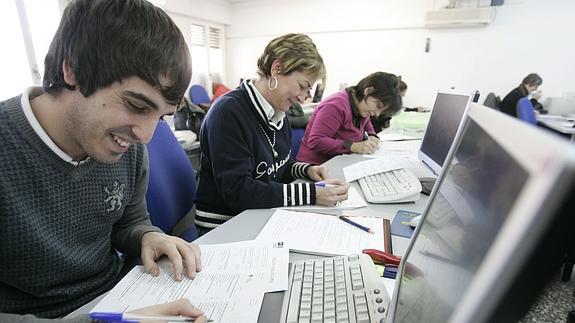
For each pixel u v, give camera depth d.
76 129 0.56
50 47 0.54
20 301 0.65
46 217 0.62
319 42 6.24
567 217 0.16
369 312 0.46
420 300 0.37
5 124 0.57
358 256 0.62
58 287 0.68
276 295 0.56
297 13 6.31
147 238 0.74
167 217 1.02
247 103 1.10
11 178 0.57
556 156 0.15
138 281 0.61
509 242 0.17
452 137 0.96
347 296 0.51
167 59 0.51
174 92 0.54
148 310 0.49
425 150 1.19
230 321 0.49
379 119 2.17
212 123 1.05
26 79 3.39
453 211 0.35
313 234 0.79
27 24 3.34
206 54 6.57
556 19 4.69
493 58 5.12
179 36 0.54
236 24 6.90
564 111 4.62
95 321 0.46
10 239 0.59
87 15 0.49
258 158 1.13
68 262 0.67
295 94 1.13
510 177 0.21
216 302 0.54
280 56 1.07
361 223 0.85
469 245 0.27
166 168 1.05
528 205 0.16
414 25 5.47
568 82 4.80
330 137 1.89
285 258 0.67
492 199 0.24
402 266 0.50
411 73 5.66
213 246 0.73
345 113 1.92
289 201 0.99
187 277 0.62
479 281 0.19
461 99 0.94
